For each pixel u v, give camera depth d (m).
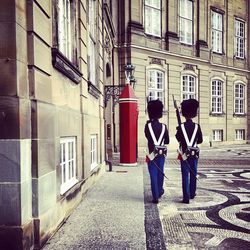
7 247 3.51
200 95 24.53
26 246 3.61
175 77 22.75
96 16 9.95
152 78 21.62
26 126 3.73
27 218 3.72
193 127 6.44
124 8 20.30
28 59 3.87
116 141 20.22
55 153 4.62
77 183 6.16
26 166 3.71
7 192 3.53
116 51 20.50
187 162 6.34
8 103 3.52
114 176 9.84
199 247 3.93
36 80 3.94
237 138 28.38
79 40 6.79
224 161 14.84
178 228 4.70
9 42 3.52
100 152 10.08
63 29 5.90
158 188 6.68
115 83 20.41
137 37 20.56
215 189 7.90
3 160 3.52
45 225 4.09
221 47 27.06
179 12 23.48
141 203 6.29
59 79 5.09
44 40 4.25
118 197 6.82
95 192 7.34
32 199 3.87
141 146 20.50
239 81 28.30
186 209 5.84
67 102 5.64
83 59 7.05
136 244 4.04
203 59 24.61
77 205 6.06
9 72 3.52
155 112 6.66
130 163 12.62
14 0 3.52
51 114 4.46
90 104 8.26
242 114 28.53
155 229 4.66
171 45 22.62
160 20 22.34
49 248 3.91
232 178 9.70
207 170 11.59
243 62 28.88
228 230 4.61
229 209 5.85
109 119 18.30
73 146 6.23
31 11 3.86
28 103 3.81
